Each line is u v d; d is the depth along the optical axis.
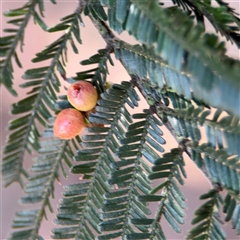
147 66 0.25
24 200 0.25
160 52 0.23
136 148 0.25
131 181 0.25
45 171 0.25
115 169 0.25
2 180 0.25
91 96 0.25
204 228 0.24
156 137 0.25
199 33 0.23
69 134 0.25
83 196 0.25
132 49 0.25
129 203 0.25
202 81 0.23
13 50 0.25
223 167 0.25
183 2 0.25
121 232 0.25
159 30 0.23
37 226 0.25
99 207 0.25
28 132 0.25
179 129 0.25
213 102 0.23
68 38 0.25
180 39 0.23
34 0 0.25
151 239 0.25
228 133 0.24
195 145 0.25
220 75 0.22
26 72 0.25
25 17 0.25
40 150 0.25
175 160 0.25
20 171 0.25
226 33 0.25
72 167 0.25
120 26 0.25
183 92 0.24
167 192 0.25
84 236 0.25
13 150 0.25
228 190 0.25
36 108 0.25
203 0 0.24
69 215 0.25
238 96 0.22
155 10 0.23
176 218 0.25
